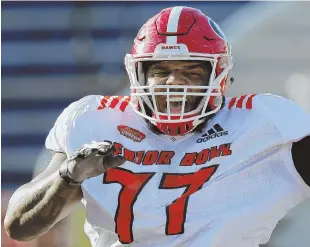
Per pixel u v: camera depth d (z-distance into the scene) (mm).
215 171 8961
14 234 9289
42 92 21656
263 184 8992
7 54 21922
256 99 9383
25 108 21609
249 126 9125
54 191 8695
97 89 21500
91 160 8094
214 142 9117
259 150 9031
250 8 20141
